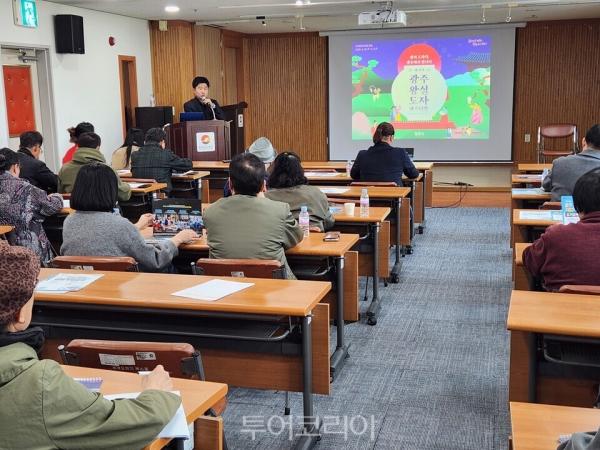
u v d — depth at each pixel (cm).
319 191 418
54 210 486
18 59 821
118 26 1001
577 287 254
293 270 375
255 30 1268
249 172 333
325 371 270
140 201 604
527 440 158
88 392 139
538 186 617
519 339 244
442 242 711
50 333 275
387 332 436
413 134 1248
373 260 462
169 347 194
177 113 1104
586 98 1208
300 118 1330
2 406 131
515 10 1044
